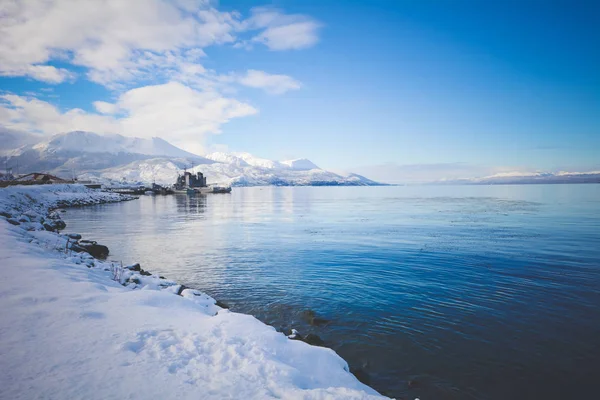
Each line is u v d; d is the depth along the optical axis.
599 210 58.53
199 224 45.59
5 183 99.94
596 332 11.62
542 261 21.75
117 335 6.16
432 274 18.97
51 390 4.29
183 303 9.69
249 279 18.27
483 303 14.34
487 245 27.62
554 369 9.45
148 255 24.67
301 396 4.84
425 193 181.00
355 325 12.16
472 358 9.95
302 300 14.90
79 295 8.42
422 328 11.95
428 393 8.27
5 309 6.96
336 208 76.56
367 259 23.00
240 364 5.64
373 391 7.00
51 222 38.16
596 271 19.25
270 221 49.34
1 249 13.19
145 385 4.62
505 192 167.75
